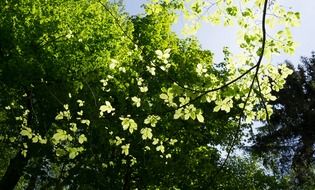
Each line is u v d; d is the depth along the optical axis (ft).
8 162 107.14
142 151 60.29
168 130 63.36
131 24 68.64
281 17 22.61
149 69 22.88
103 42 64.13
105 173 62.03
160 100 60.85
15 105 60.29
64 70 61.87
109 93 61.98
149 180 64.85
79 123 56.03
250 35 22.40
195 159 66.39
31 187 75.46
